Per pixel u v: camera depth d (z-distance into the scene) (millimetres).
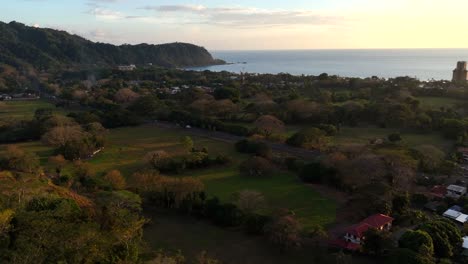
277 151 106688
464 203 69125
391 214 64062
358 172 75875
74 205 49250
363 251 54281
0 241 34125
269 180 87000
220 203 70312
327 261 52281
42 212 41312
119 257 38906
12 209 41531
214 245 58156
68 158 99938
